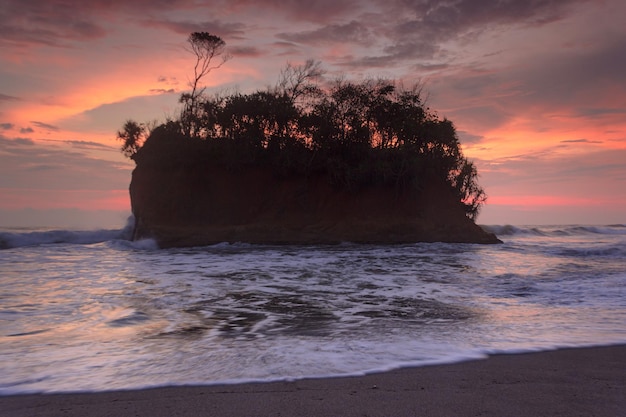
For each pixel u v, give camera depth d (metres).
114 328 6.00
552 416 3.10
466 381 3.86
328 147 29.23
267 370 4.15
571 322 6.39
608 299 8.34
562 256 17.80
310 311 7.32
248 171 29.45
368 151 29.05
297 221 27.97
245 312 7.21
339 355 4.69
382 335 5.62
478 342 5.25
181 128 29.31
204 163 28.88
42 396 3.50
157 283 10.31
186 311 7.23
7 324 6.16
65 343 5.19
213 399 3.42
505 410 3.21
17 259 16.17
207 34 31.31
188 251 20.95
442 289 9.70
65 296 8.45
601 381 3.87
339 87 30.45
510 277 11.53
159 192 27.73
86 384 3.77
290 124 30.02
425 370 4.17
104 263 14.95
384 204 28.70
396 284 10.41
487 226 41.19
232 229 26.28
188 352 4.82
